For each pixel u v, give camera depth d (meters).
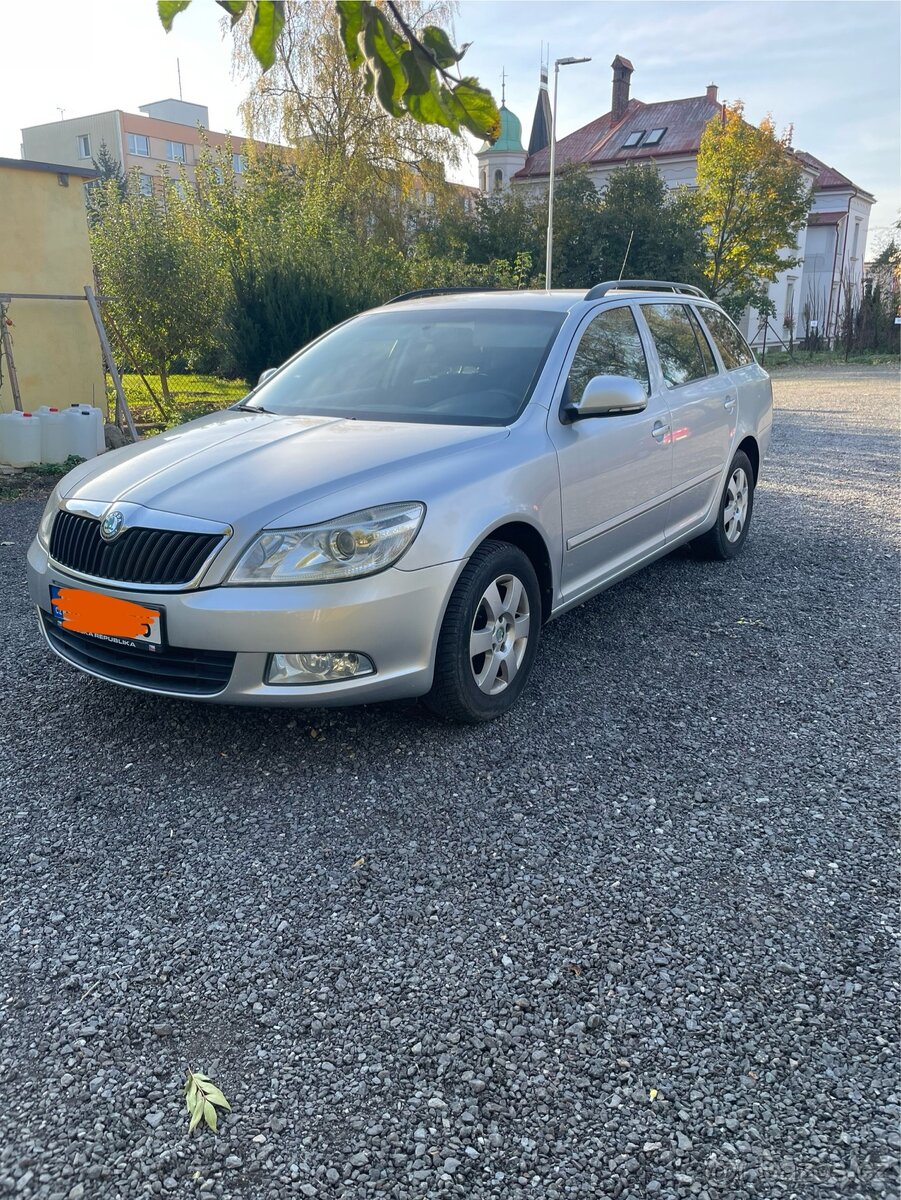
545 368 4.15
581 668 4.37
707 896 2.68
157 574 3.20
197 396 16.64
